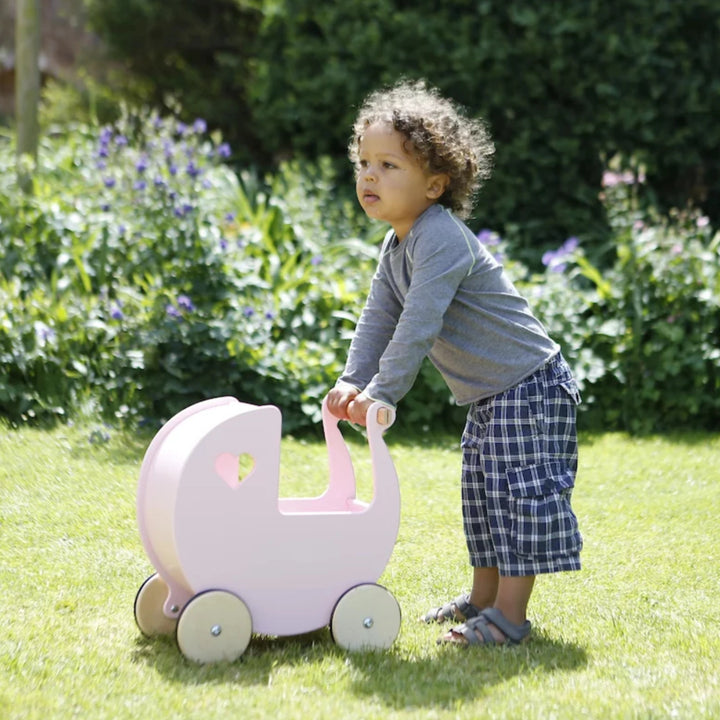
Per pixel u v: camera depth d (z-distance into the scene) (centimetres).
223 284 736
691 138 1098
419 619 397
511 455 366
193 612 333
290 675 326
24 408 666
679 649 361
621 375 782
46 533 490
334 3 1117
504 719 290
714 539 520
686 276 806
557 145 1069
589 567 472
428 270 359
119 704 298
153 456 362
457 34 1077
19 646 348
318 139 1133
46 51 1569
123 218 783
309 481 599
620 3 1060
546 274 864
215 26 1329
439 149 364
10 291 716
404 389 359
